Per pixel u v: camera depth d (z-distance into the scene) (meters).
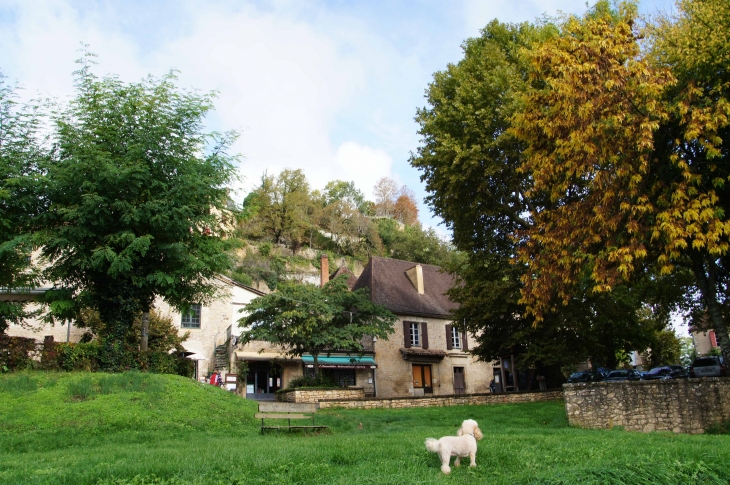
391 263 42.34
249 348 34.66
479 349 27.50
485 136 20.25
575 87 14.12
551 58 14.89
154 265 21.03
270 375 36.12
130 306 20.69
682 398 15.00
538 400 23.83
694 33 14.23
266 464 8.21
